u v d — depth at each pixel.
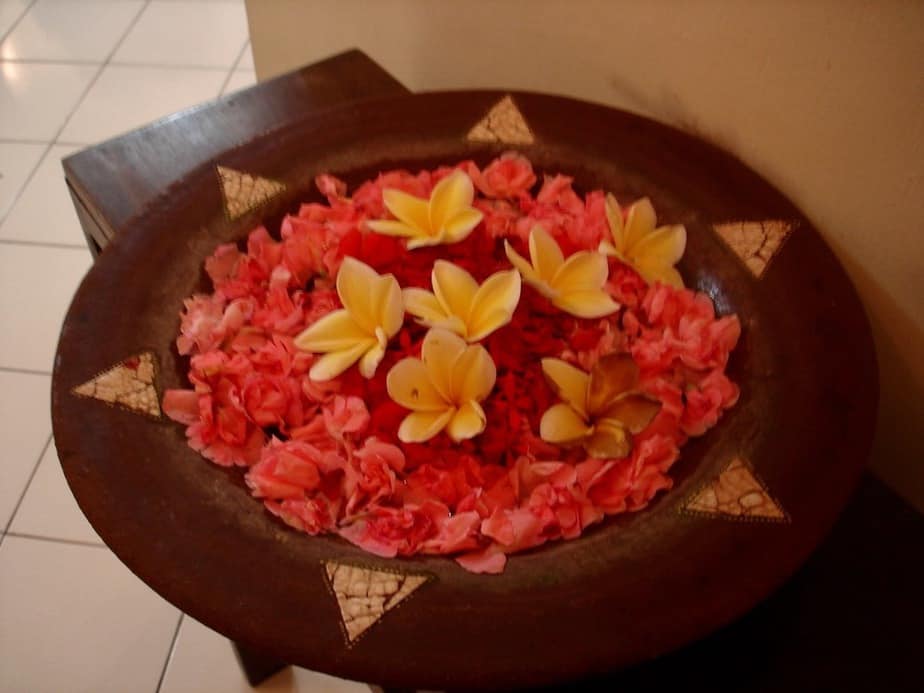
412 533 0.62
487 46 0.96
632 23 0.82
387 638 0.58
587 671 0.57
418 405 0.66
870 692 0.68
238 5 1.88
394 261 0.74
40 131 1.62
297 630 0.58
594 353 0.70
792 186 0.78
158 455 0.64
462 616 0.59
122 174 0.88
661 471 0.65
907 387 0.77
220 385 0.68
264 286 0.74
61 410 0.66
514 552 0.62
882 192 0.71
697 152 0.79
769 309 0.71
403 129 0.82
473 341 0.68
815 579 0.72
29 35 1.81
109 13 1.86
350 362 0.68
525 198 0.79
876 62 0.68
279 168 0.79
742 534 0.61
